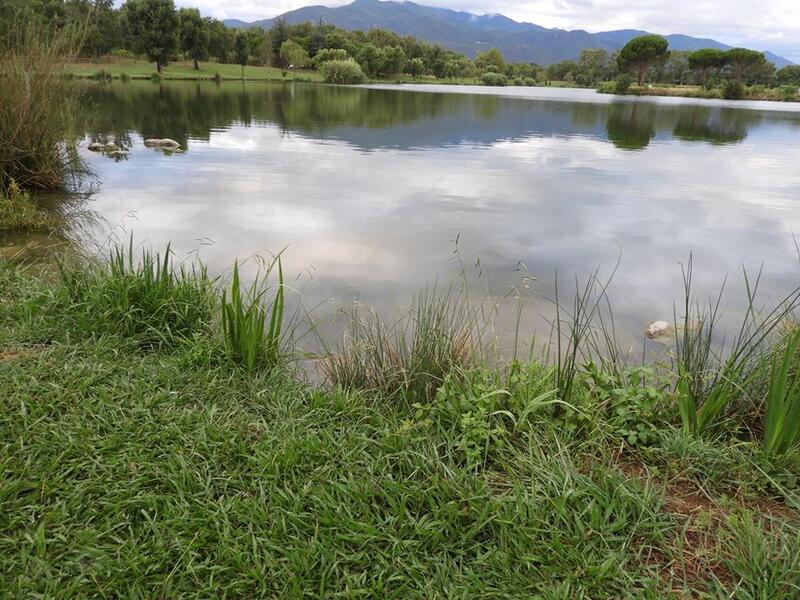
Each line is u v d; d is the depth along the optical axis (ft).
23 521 6.07
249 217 22.25
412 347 9.86
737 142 56.44
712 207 27.02
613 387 9.01
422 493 6.76
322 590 5.55
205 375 9.37
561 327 13.28
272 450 7.54
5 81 23.84
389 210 24.21
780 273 18.02
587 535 6.23
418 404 8.40
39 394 8.33
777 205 27.89
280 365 10.18
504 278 16.66
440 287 15.57
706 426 8.38
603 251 19.70
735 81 184.55
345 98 102.68
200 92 100.89
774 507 7.08
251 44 211.00
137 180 28.35
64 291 11.56
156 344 10.68
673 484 7.45
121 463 7.04
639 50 231.50
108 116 57.36
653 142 54.19
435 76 270.87
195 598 5.44
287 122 59.62
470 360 10.02
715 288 16.52
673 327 13.33
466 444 7.70
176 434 7.73
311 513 6.56
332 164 34.99
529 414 8.34
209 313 11.50
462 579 5.77
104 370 9.17
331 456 7.54
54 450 7.16
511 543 6.20
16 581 5.39
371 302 14.38
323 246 18.95
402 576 5.75
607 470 7.22
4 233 18.80
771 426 7.56
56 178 25.57
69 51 26.23
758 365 9.18
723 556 6.14
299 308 13.87
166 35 142.72
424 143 46.91
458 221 22.85
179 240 19.01
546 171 35.37
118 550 5.82
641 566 5.97
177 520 6.23
